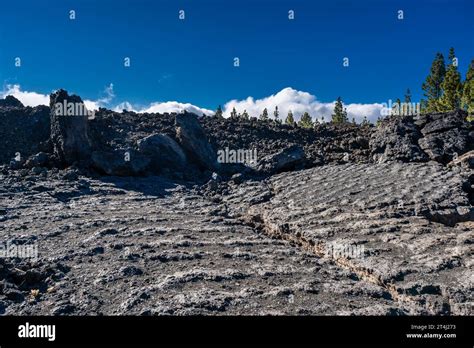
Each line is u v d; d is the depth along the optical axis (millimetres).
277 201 25609
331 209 22328
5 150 35281
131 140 37656
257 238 18906
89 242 17156
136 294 12484
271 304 12117
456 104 64000
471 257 15648
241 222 22203
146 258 15547
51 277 13750
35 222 19891
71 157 32125
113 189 27234
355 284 13820
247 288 13016
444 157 35656
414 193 24438
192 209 24000
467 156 32594
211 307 11797
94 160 30906
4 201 23250
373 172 31219
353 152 40344
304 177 31406
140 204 24344
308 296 12797
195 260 15578
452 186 25484
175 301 12078
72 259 15453
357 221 20266
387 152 36844
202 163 35594
